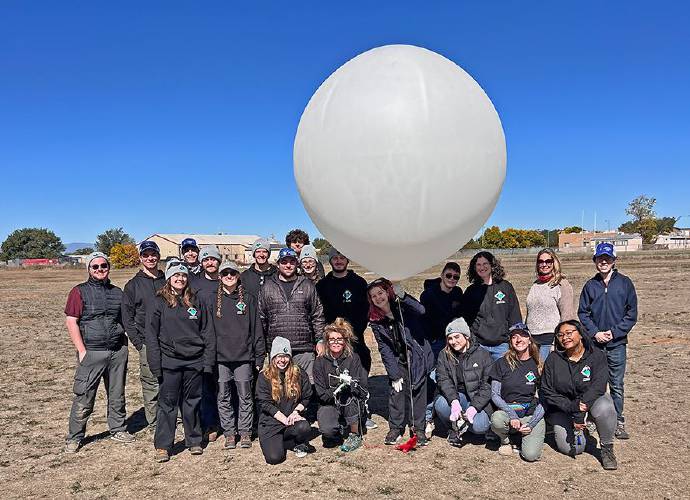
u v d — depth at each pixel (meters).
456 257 57.38
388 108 3.70
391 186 3.75
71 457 4.93
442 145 3.72
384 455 4.80
